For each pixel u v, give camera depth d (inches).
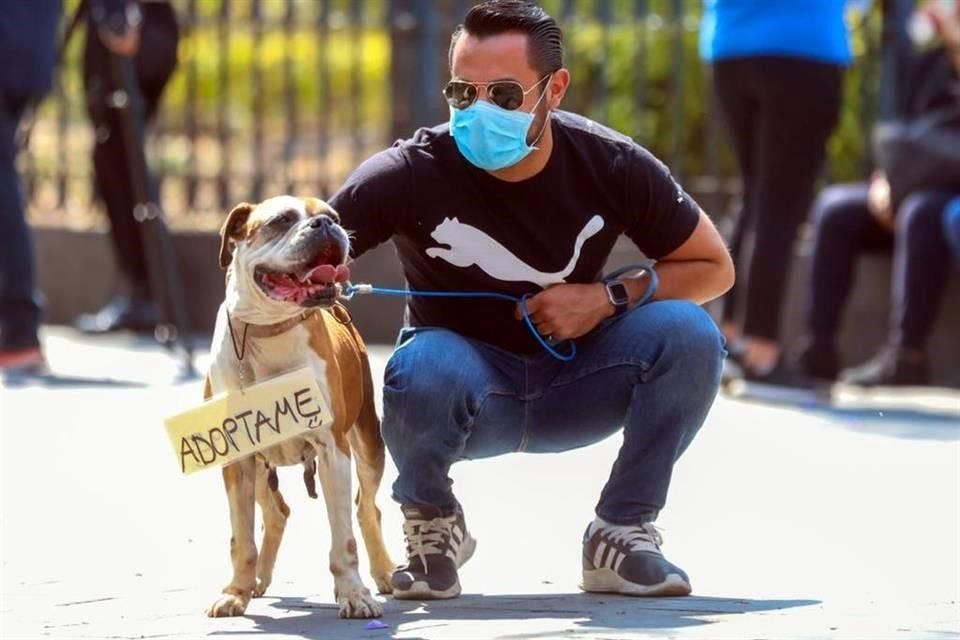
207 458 327.6
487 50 336.5
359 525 363.9
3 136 630.5
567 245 350.9
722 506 459.8
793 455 534.9
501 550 405.1
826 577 378.6
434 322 361.4
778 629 323.3
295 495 468.4
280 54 1048.2
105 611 340.2
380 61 1061.8
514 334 358.9
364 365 351.3
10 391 622.8
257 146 821.9
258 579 356.5
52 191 916.6
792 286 731.4
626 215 353.7
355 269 778.8
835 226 671.8
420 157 348.2
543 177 346.3
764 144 627.5
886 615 339.0
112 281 827.4
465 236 348.8
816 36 617.0
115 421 567.5
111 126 754.2
